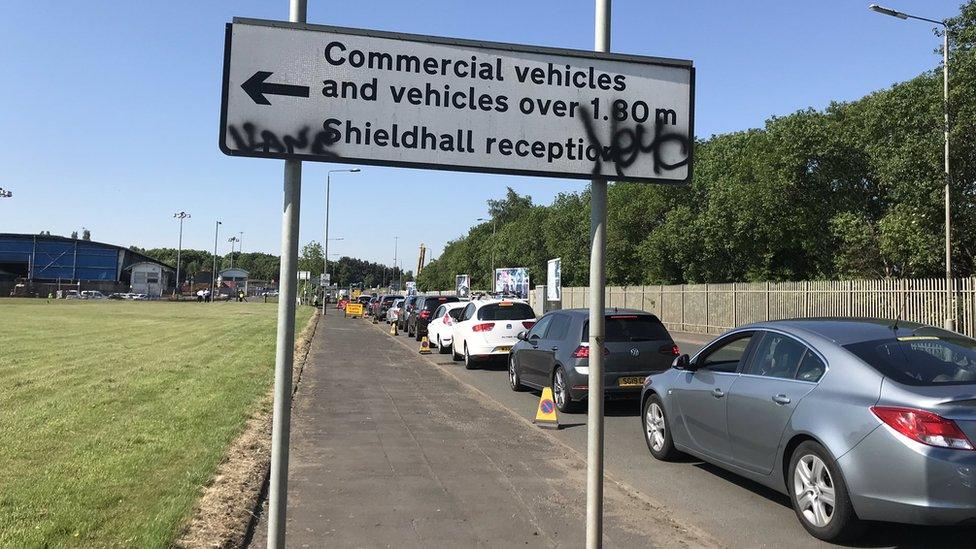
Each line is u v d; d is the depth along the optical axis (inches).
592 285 127.4
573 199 2493.8
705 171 1493.6
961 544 190.9
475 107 120.8
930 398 174.9
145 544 164.9
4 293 3585.1
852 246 1027.3
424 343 799.7
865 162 1095.0
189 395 385.4
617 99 126.0
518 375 497.7
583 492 230.5
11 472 224.5
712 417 247.0
